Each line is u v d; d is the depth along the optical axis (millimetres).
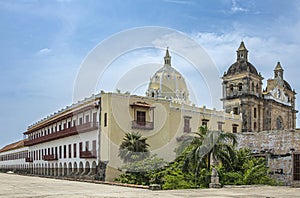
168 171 26984
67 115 42656
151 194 16641
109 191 18141
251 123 59812
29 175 50625
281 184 29875
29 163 63312
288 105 68812
